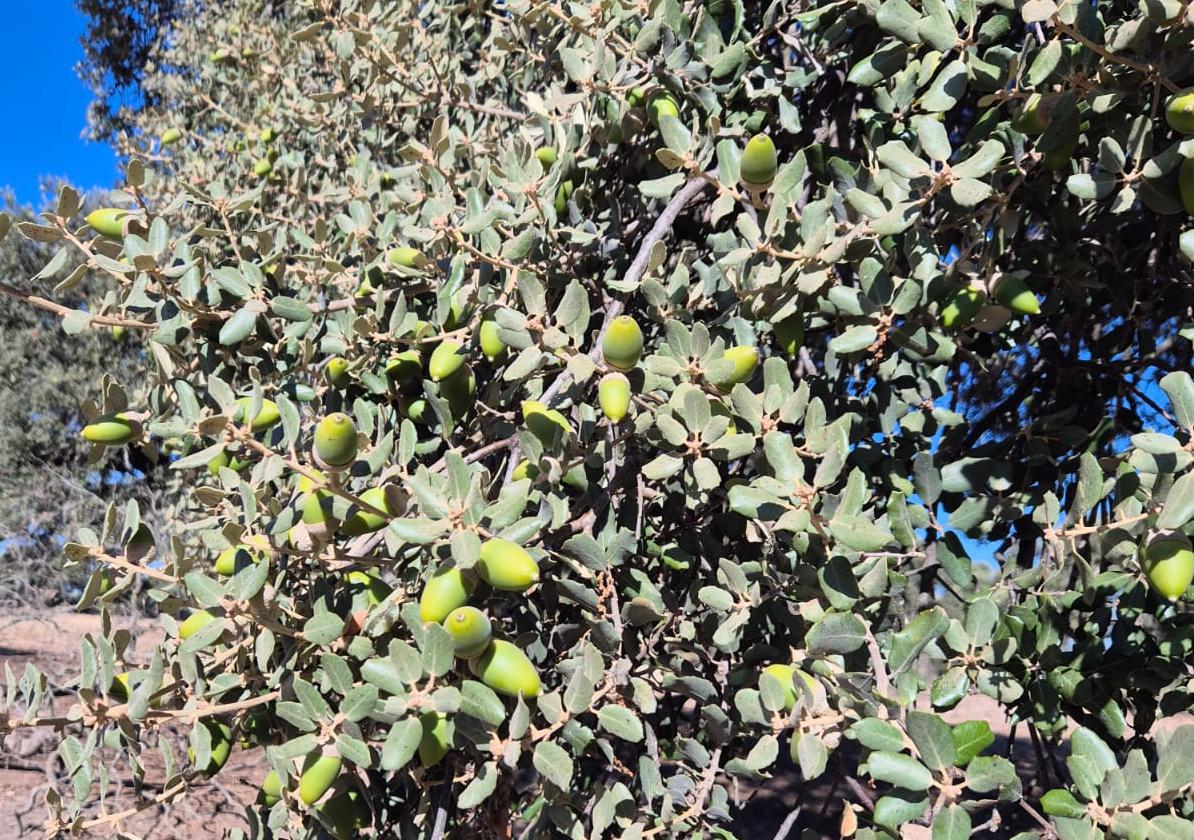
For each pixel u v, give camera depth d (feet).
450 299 1.89
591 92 2.07
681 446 1.54
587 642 1.60
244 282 1.90
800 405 1.48
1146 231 2.29
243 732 1.77
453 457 1.35
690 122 2.14
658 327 2.14
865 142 1.83
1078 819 1.23
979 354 2.21
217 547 1.67
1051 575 1.64
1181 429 1.28
